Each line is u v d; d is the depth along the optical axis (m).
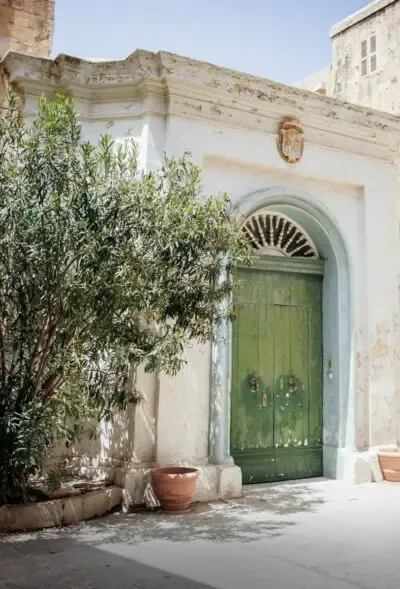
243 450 7.48
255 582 4.06
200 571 4.25
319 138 8.04
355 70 11.05
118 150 5.53
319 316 8.31
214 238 5.53
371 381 8.04
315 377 8.17
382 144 8.58
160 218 5.21
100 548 4.74
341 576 4.21
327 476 7.95
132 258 5.02
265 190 7.50
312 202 7.90
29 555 4.54
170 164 5.82
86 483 6.27
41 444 4.99
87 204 4.92
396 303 8.48
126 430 6.38
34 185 4.99
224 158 7.21
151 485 6.14
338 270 8.14
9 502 5.38
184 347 6.66
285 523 5.61
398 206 8.74
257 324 7.81
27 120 6.80
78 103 6.89
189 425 6.62
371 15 10.78
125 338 5.24
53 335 5.44
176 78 6.76
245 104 7.34
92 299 4.86
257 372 7.73
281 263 8.01
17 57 6.82
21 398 5.23
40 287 5.06
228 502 6.45
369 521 5.72
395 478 7.63
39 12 8.73
